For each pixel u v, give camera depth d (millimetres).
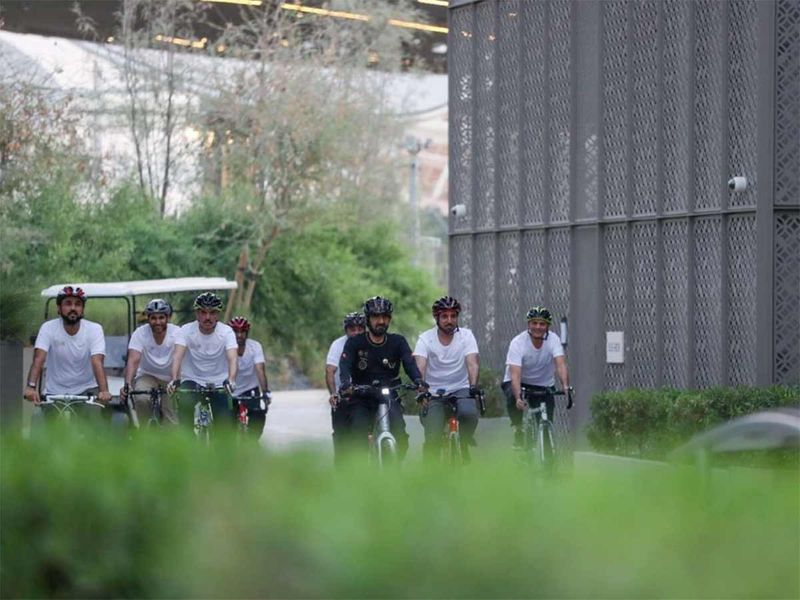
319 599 13820
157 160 145875
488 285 69812
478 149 70688
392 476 15477
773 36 52312
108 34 141625
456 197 71938
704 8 55906
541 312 50000
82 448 18344
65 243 127125
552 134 65250
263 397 58344
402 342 44375
